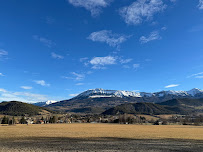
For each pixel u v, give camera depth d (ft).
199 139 175.83
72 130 304.30
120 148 117.08
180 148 118.83
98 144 135.74
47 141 153.58
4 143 139.95
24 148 115.55
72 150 108.99
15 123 635.66
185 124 626.64
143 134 230.27
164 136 204.95
